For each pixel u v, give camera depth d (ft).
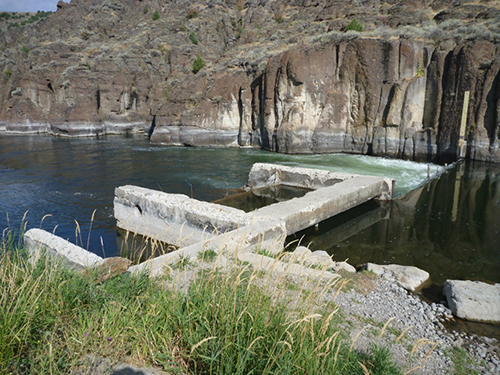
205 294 14.29
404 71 107.65
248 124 134.10
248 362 11.66
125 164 97.60
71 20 271.28
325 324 12.66
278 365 10.90
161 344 12.38
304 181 65.36
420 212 52.13
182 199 42.37
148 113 207.00
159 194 44.19
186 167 93.04
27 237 28.19
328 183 62.44
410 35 110.42
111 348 12.10
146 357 12.14
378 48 110.01
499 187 66.28
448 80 97.66
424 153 99.71
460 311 21.50
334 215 49.14
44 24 282.77
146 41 224.33
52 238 27.09
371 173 81.00
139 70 205.77
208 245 26.45
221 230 35.81
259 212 38.52
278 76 117.39
